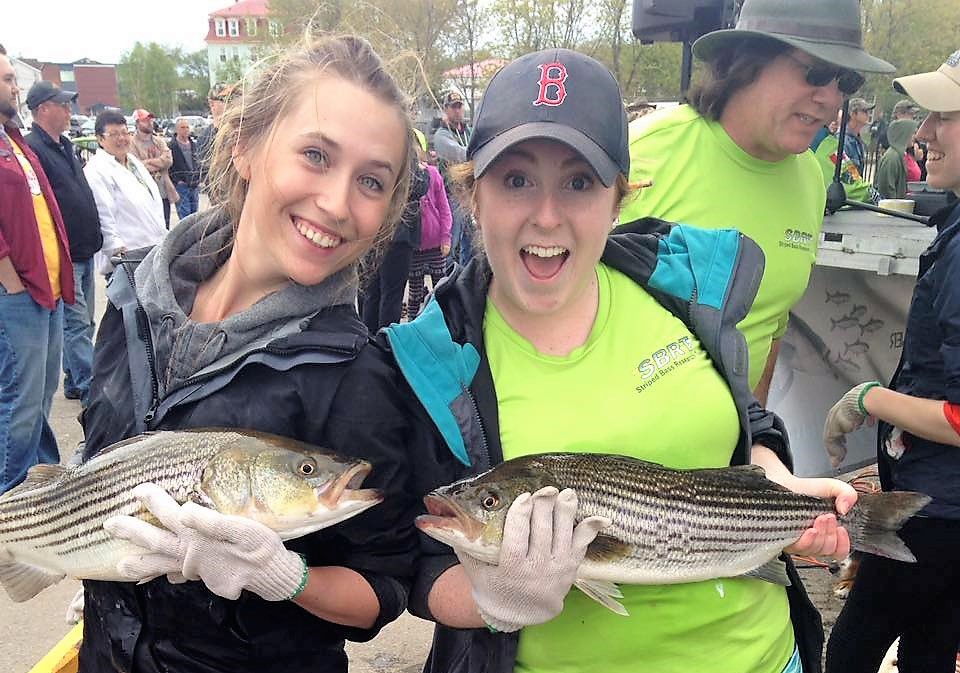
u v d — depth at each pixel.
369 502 1.70
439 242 9.12
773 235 3.28
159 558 1.57
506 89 1.80
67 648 2.63
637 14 5.09
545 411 1.87
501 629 1.70
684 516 1.85
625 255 2.06
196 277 2.02
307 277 1.77
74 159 6.88
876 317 4.16
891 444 2.85
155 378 1.83
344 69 1.76
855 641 2.91
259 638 1.72
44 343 5.13
